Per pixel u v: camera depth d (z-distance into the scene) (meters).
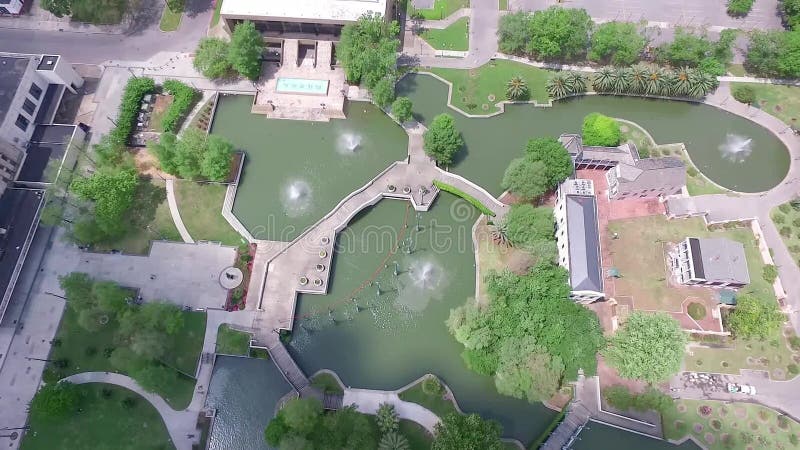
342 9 127.06
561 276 100.81
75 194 108.44
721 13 138.88
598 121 117.38
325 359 103.75
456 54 135.25
